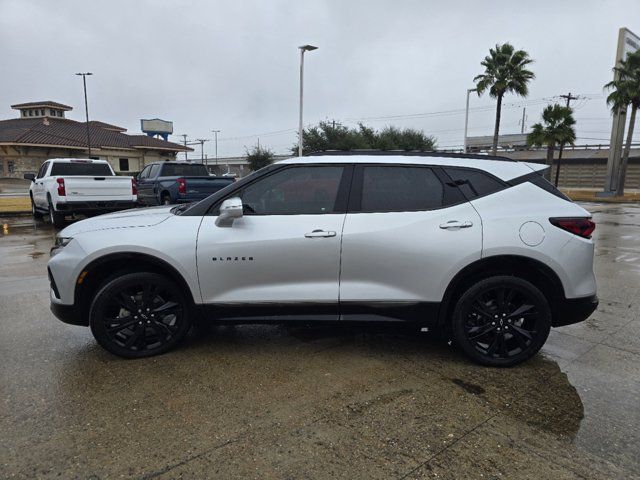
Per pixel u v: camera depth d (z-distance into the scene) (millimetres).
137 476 2492
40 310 5340
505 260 3732
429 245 3715
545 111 34500
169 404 3225
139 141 46906
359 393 3400
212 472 2527
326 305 3822
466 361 3982
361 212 3824
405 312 3809
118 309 4023
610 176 33750
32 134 39250
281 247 3754
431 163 3938
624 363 3986
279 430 2922
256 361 3939
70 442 2785
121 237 3789
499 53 31344
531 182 3920
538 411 3178
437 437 2865
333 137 42750
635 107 32094
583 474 2529
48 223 14555
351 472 2535
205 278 3816
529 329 3855
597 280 7039
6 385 3492
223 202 3887
